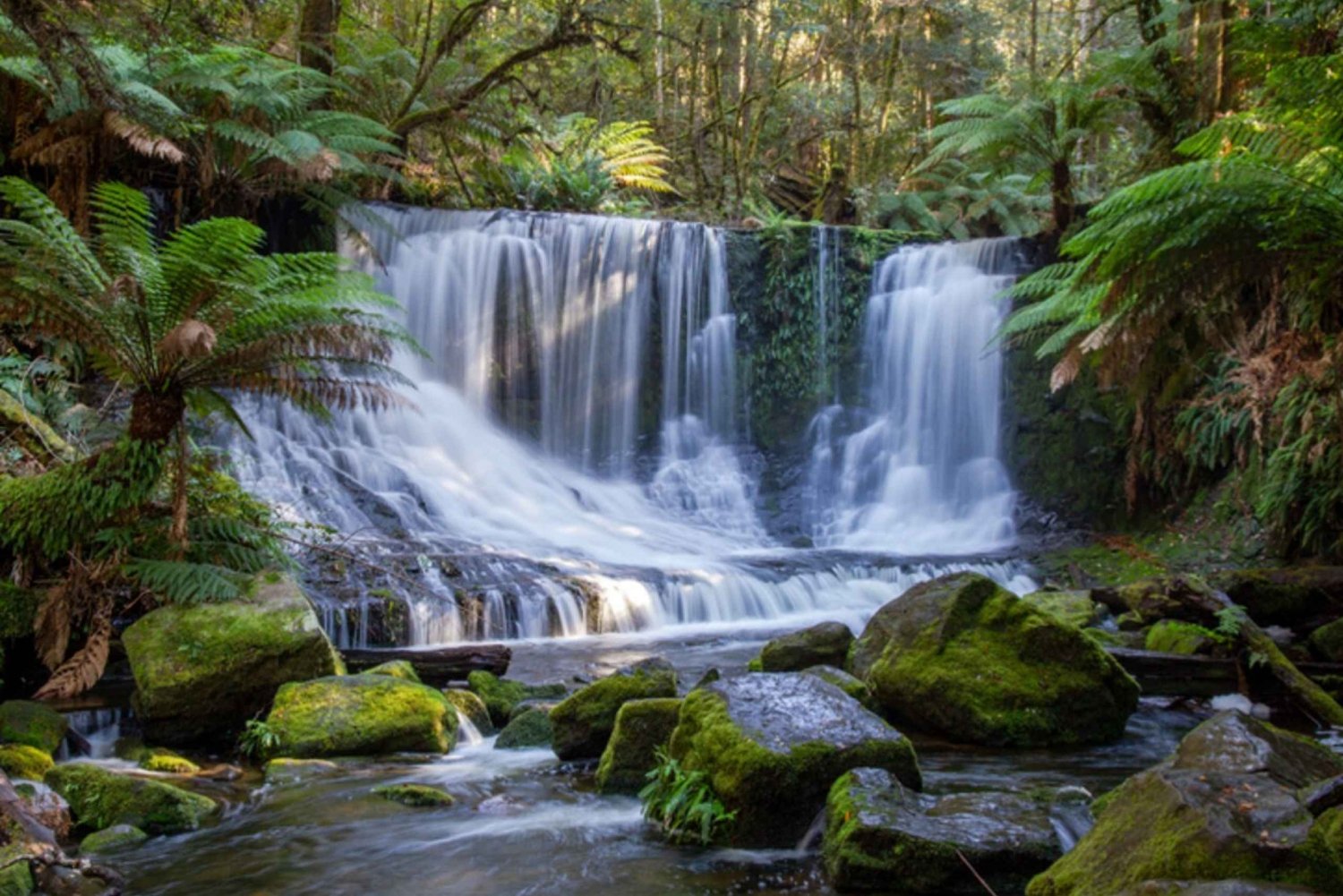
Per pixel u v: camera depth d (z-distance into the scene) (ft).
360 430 38.81
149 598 21.26
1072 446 41.63
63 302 19.85
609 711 17.06
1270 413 31.37
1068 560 36.22
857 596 33.24
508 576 29.43
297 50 45.24
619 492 43.80
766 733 13.46
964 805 12.62
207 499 23.81
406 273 43.70
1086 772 16.01
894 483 44.70
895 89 75.87
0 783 11.88
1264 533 33.04
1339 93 21.81
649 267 46.57
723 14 58.03
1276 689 21.11
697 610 30.78
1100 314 24.16
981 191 65.05
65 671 19.70
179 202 38.32
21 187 19.77
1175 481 38.11
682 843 13.10
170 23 29.58
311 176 37.14
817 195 64.75
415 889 11.75
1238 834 8.38
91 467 21.08
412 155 54.13
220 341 20.75
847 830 11.66
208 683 18.10
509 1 52.95
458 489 38.37
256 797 15.16
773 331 47.65
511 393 44.75
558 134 57.72
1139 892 8.13
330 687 18.12
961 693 17.88
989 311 44.09
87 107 32.48
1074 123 45.14
